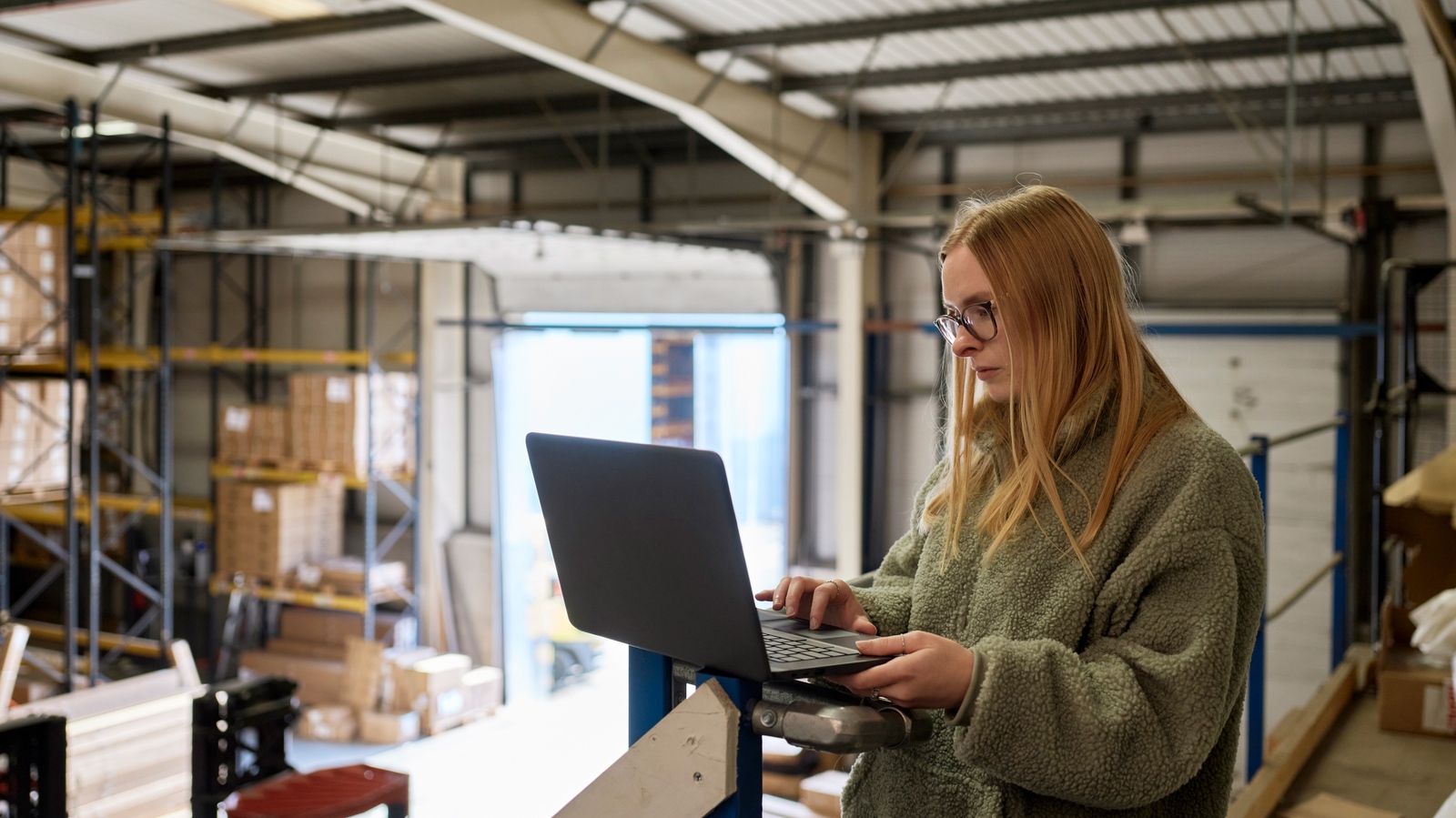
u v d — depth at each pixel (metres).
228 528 8.23
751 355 7.91
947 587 1.03
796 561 7.69
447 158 8.27
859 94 6.34
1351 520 6.18
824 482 7.67
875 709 0.85
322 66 6.42
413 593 8.55
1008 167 7.14
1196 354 6.53
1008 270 0.96
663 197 8.02
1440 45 3.74
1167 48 5.26
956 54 5.56
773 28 5.26
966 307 0.99
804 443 7.70
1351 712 2.74
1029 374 0.96
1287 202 4.59
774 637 0.96
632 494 0.88
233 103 7.17
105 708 4.94
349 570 7.93
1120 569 0.90
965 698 0.82
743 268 7.44
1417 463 6.08
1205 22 4.88
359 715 7.39
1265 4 4.58
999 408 1.07
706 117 5.63
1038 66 5.55
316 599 7.89
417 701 7.38
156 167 9.34
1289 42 4.62
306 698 7.91
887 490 7.48
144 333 9.73
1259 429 6.39
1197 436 0.93
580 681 8.70
